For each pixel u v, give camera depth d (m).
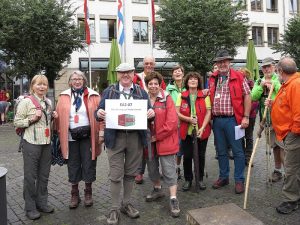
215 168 7.79
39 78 5.20
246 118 6.00
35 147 5.12
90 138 5.44
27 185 5.16
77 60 28.33
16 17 18.11
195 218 3.39
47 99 5.34
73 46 20.08
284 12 36.41
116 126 4.83
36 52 19.03
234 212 3.50
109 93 5.00
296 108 4.71
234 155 6.04
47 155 5.32
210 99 6.18
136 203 5.71
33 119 5.04
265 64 6.53
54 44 19.19
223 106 6.04
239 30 24.39
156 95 5.40
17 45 19.02
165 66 29.86
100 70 29.09
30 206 5.21
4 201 3.83
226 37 23.17
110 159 4.98
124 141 4.96
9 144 12.44
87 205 5.61
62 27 19.50
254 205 5.40
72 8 27.61
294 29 28.67
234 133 6.00
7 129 17.34
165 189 6.36
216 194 6.00
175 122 5.31
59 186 6.82
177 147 5.34
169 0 23.62
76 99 5.39
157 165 5.73
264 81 6.61
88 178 5.52
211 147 10.36
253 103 7.89
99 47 29.14
